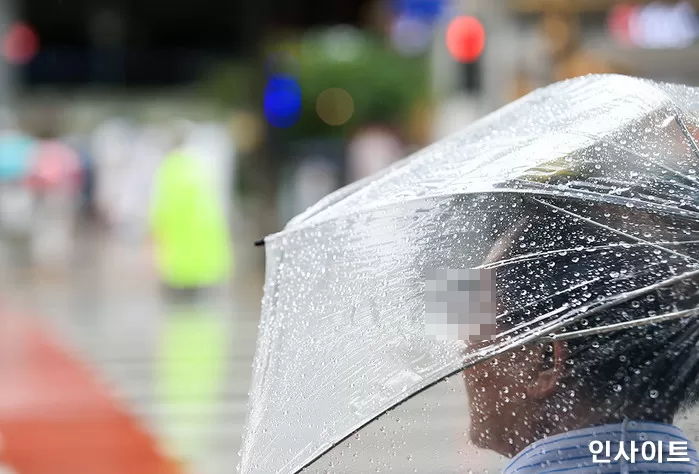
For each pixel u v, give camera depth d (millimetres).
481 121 4898
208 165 34812
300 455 4414
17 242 48625
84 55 117562
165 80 118562
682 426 4039
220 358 22812
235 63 64250
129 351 23906
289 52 49656
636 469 4027
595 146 4297
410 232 4434
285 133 48625
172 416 17375
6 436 16203
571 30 23250
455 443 4246
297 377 4598
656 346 4027
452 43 29000
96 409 17938
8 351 24203
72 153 66500
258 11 59844
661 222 4086
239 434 16047
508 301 4152
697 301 4008
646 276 4035
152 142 57031
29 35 110000
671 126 4266
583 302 4055
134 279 39031
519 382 4125
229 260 43219
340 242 4691
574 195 4199
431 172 4633
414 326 4305
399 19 49000
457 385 4250
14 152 48469
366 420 4262
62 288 36719
